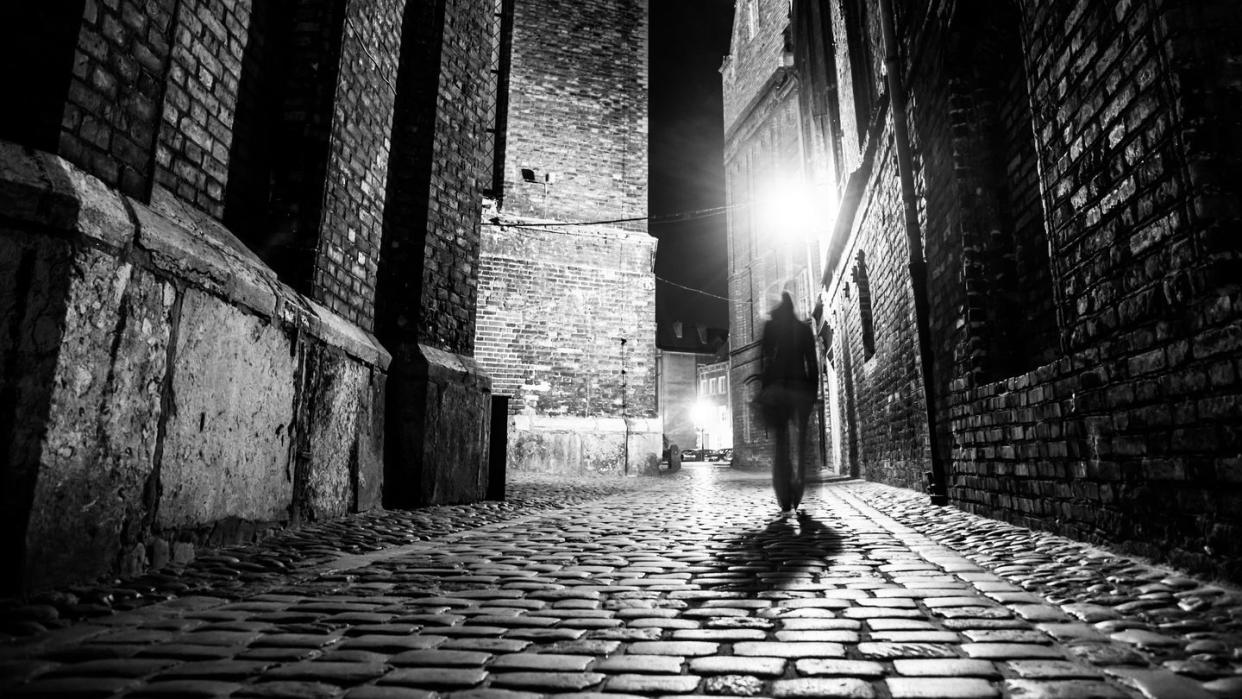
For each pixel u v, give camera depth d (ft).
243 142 13.91
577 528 14.71
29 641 5.92
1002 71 15.70
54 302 7.61
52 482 7.55
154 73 10.13
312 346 13.93
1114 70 8.50
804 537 12.81
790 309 18.16
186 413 9.87
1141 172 7.98
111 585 8.04
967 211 15.58
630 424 45.50
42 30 8.58
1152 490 7.91
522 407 44.06
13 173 7.50
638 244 48.08
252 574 9.05
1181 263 7.28
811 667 5.28
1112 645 5.56
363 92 16.80
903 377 23.53
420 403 18.74
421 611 7.23
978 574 8.59
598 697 4.73
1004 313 15.07
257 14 14.23
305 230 14.62
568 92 48.55
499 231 45.32
